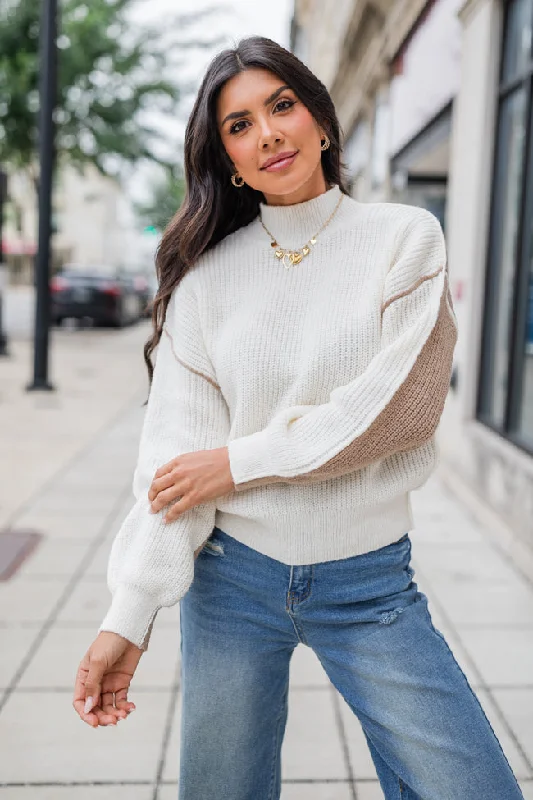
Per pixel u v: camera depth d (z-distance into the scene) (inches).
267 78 53.4
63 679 109.3
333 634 53.1
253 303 55.1
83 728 97.9
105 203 1819.6
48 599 135.6
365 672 51.5
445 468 219.3
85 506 191.2
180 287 58.5
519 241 197.8
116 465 234.5
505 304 215.9
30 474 222.4
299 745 94.7
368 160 430.0
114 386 396.8
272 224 56.2
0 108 590.9
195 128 56.2
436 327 49.4
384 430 48.8
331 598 52.7
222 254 57.7
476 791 48.3
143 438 57.2
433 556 157.9
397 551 53.9
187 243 57.3
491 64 214.2
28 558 155.1
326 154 58.4
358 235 54.3
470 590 141.3
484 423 222.5
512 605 135.0
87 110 602.2
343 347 51.7
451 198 247.3
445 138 275.0
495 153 217.2
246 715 56.1
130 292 799.1
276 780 60.4
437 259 51.4
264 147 53.5
